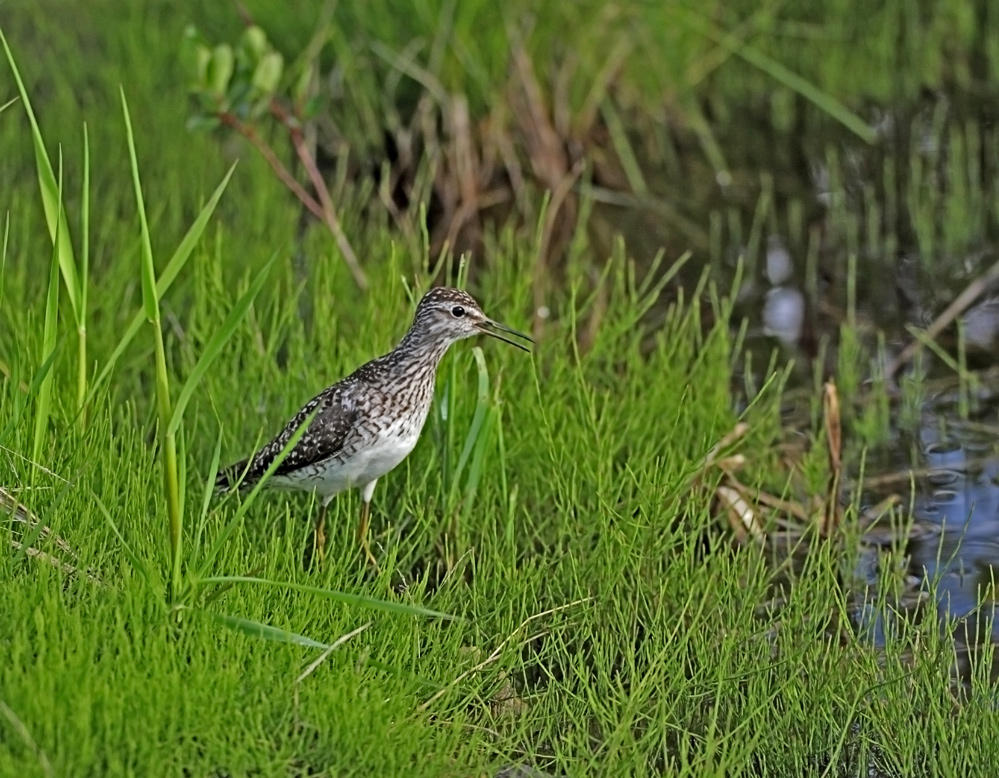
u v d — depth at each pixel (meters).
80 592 9.77
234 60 17.19
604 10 20.84
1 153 19.53
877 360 16.88
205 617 9.50
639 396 14.39
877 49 22.66
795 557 13.32
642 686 9.93
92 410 12.08
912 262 19.28
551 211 19.09
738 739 9.89
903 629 11.50
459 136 19.91
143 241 9.34
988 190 20.64
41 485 10.97
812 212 20.52
